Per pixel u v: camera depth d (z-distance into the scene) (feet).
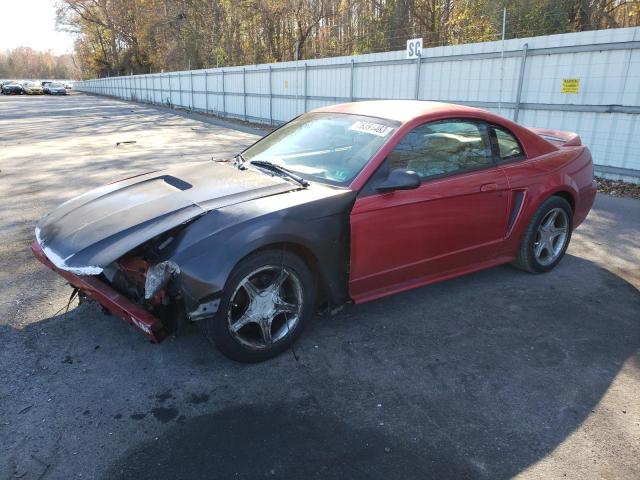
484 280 14.73
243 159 13.58
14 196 24.35
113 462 7.61
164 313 9.67
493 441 8.18
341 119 13.21
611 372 10.18
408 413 8.82
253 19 107.45
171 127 65.67
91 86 226.38
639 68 26.71
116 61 201.05
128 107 112.88
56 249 9.78
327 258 10.55
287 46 106.22
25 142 47.21
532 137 14.71
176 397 9.18
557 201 14.75
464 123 13.02
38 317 11.95
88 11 193.98
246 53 113.70
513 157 14.03
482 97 36.37
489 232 13.34
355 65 49.85
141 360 10.31
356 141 12.01
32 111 96.63
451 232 12.43
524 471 7.55
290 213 9.92
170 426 8.40
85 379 9.64
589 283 14.61
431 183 11.93
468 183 12.51
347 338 11.32
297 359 10.46
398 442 8.11
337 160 11.83
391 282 11.90
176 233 9.57
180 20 132.36
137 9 164.66
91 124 69.31
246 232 9.36
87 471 7.43
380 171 11.17
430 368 10.21
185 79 100.01
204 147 44.60
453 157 12.64
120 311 9.59
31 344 10.80
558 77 30.76
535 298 13.52
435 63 40.09
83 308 12.42
